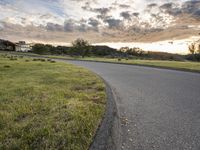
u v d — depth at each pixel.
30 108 4.97
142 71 18.30
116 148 3.44
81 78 10.92
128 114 5.30
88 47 81.19
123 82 11.16
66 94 6.70
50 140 3.32
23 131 3.64
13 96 6.24
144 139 3.79
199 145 3.55
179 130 4.21
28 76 11.19
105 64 30.14
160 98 7.20
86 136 3.51
